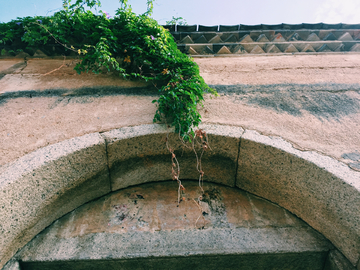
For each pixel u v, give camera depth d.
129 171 2.17
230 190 2.25
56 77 2.86
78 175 1.93
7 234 1.59
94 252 1.72
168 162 2.21
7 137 2.02
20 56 3.21
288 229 1.88
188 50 3.54
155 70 2.65
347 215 1.59
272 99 2.55
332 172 1.65
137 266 1.76
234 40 3.77
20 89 2.64
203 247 1.75
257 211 2.04
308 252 1.73
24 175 1.62
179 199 2.14
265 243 1.77
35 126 2.15
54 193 1.83
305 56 3.47
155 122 2.15
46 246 1.76
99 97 2.55
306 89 2.70
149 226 1.92
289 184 1.91
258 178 2.07
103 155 1.99
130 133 2.03
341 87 2.71
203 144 2.04
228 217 1.99
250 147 1.98
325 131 2.10
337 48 3.57
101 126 2.15
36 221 1.78
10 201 1.58
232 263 1.79
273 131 2.09
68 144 1.90
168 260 1.73
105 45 2.62
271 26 3.83
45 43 3.05
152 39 2.65
